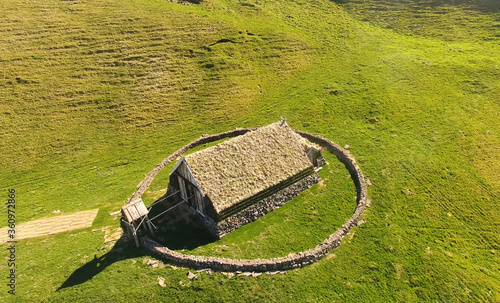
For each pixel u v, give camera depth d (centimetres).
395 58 6469
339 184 3647
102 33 6262
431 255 2889
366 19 8062
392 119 4900
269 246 2898
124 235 2991
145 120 4888
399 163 4000
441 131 4622
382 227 3123
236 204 3019
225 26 6925
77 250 2836
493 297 2584
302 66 6297
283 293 2516
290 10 8150
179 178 3250
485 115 4953
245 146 3341
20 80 5106
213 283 2545
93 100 5050
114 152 4353
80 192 3684
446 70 6009
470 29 7438
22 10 6519
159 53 6038
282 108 5238
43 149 4300
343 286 2600
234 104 5281
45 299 2439
